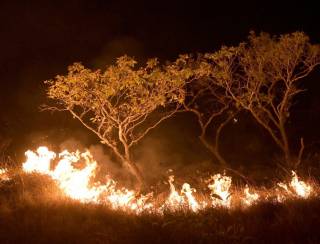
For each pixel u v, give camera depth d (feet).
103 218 30.09
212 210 32.24
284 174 52.65
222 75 54.54
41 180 40.32
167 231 27.14
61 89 47.80
